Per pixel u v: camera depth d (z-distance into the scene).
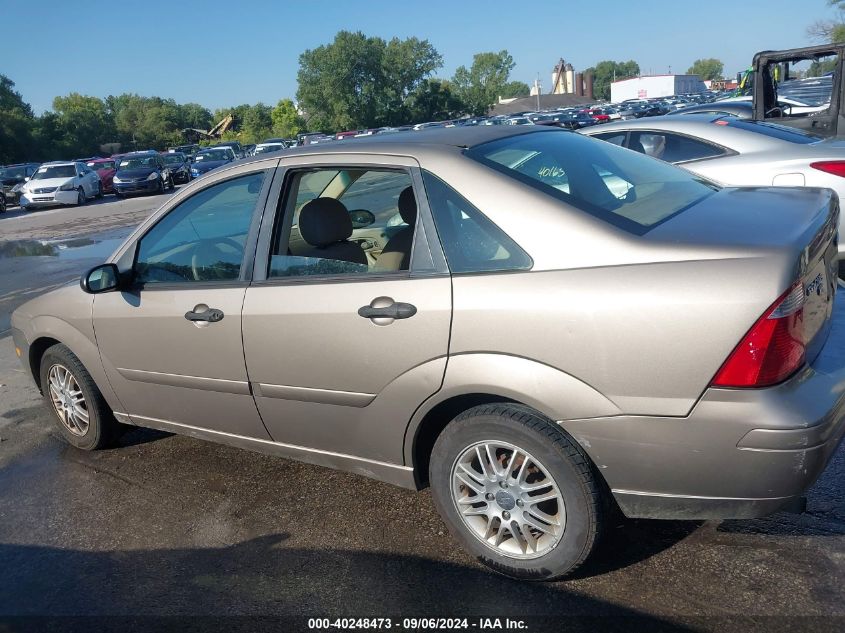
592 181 3.12
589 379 2.55
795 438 2.34
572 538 2.73
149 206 23.09
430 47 82.75
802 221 2.70
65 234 17.38
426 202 2.95
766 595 2.71
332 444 3.34
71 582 3.20
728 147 6.82
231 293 3.44
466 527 3.00
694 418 2.43
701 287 2.39
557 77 129.50
